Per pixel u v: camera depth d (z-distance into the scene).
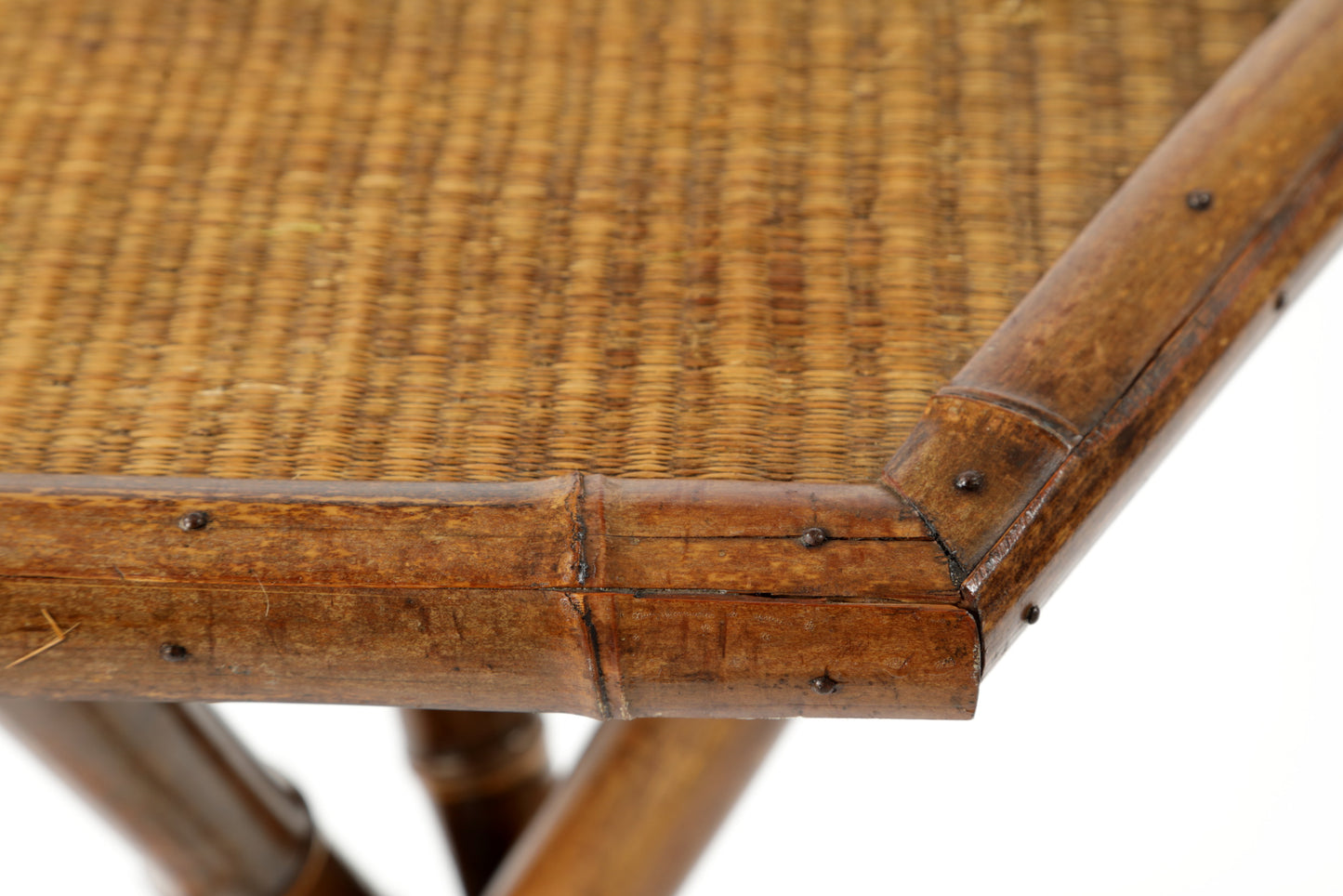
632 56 0.51
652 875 0.54
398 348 0.47
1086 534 0.44
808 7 0.51
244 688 0.44
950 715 0.43
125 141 0.50
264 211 0.49
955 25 0.51
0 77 0.50
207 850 0.57
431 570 0.43
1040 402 0.44
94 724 0.53
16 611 0.43
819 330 0.47
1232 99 0.47
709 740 0.53
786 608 0.42
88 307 0.47
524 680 0.43
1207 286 0.45
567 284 0.48
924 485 0.43
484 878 0.68
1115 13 0.51
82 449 0.46
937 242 0.48
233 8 0.51
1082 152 0.49
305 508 0.43
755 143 0.49
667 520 0.43
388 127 0.50
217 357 0.47
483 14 0.51
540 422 0.46
